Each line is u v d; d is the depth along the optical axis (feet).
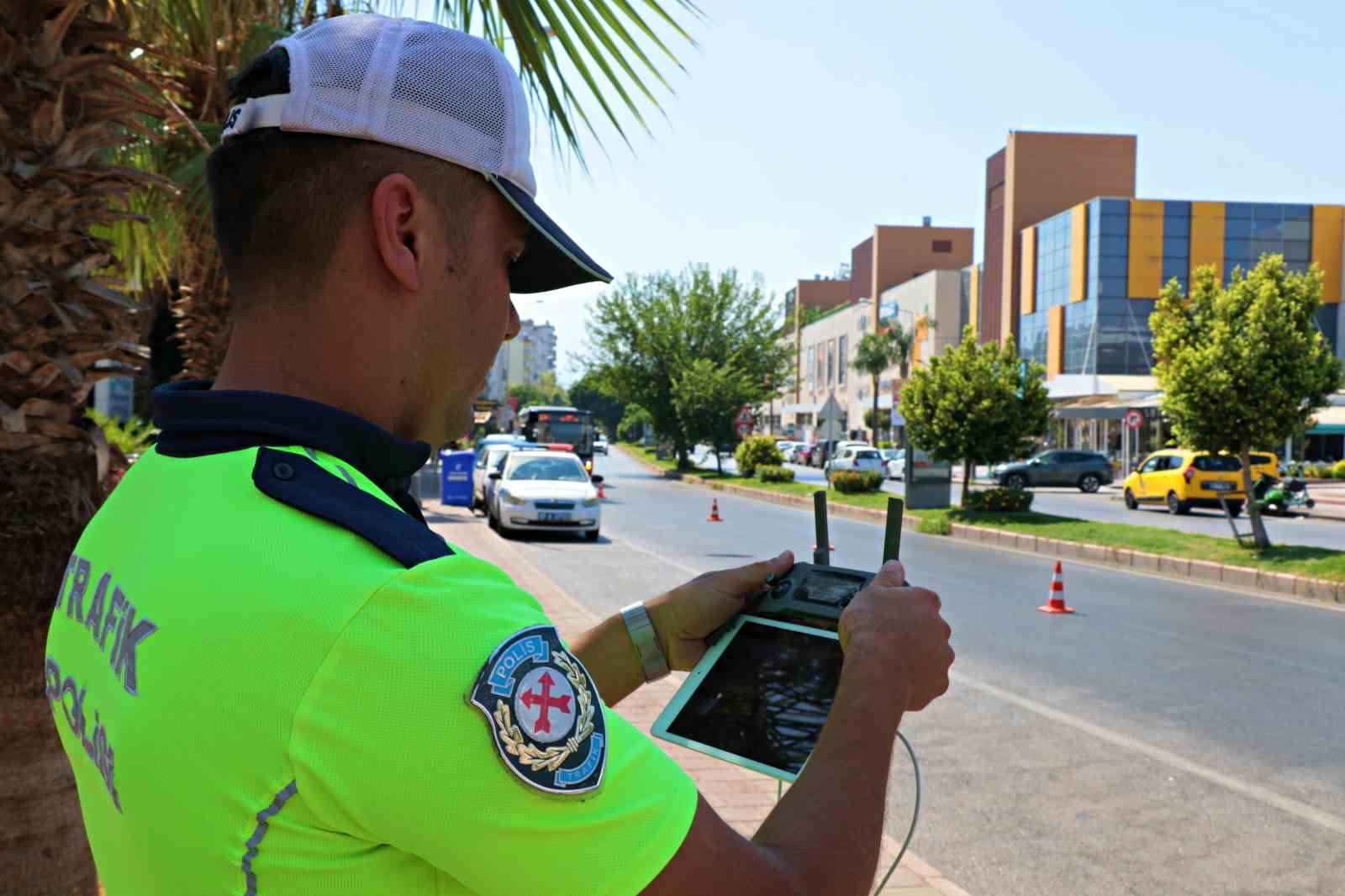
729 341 163.32
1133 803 17.07
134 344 7.80
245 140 3.07
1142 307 186.39
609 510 83.66
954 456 72.59
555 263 3.54
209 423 2.91
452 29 3.21
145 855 2.62
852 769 2.93
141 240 14.40
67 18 7.32
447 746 2.38
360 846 2.46
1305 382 47.09
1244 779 18.29
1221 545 50.62
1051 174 221.87
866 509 81.82
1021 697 24.03
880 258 307.78
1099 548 52.60
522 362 527.81
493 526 64.49
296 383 3.06
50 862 7.41
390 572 2.51
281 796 2.42
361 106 2.97
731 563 48.73
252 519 2.63
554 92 8.64
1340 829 15.98
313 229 3.02
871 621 3.28
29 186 7.12
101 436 7.61
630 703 20.38
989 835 15.64
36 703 7.24
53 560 7.23
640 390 164.25
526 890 2.44
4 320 7.06
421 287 3.08
